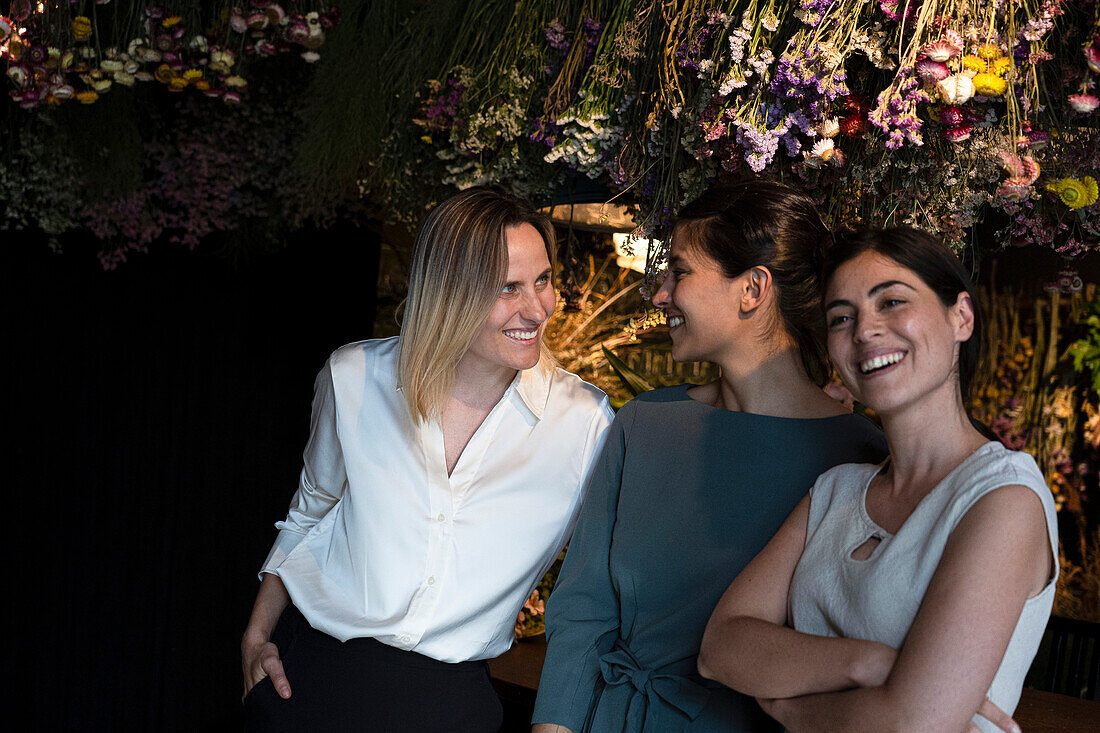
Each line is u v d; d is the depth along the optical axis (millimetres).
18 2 2455
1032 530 1029
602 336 4000
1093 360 4211
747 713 1406
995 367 4453
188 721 4480
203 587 4508
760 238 1461
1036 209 1829
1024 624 1053
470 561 1719
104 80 2633
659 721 1435
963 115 1594
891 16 1570
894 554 1109
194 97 3910
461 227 1652
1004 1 1602
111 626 4277
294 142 3793
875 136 1654
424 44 2582
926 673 997
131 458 4305
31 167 3664
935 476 1142
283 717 1698
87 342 4184
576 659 1549
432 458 1728
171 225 4098
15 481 4051
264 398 4629
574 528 1818
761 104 1704
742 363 1518
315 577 1789
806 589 1211
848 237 1211
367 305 4863
